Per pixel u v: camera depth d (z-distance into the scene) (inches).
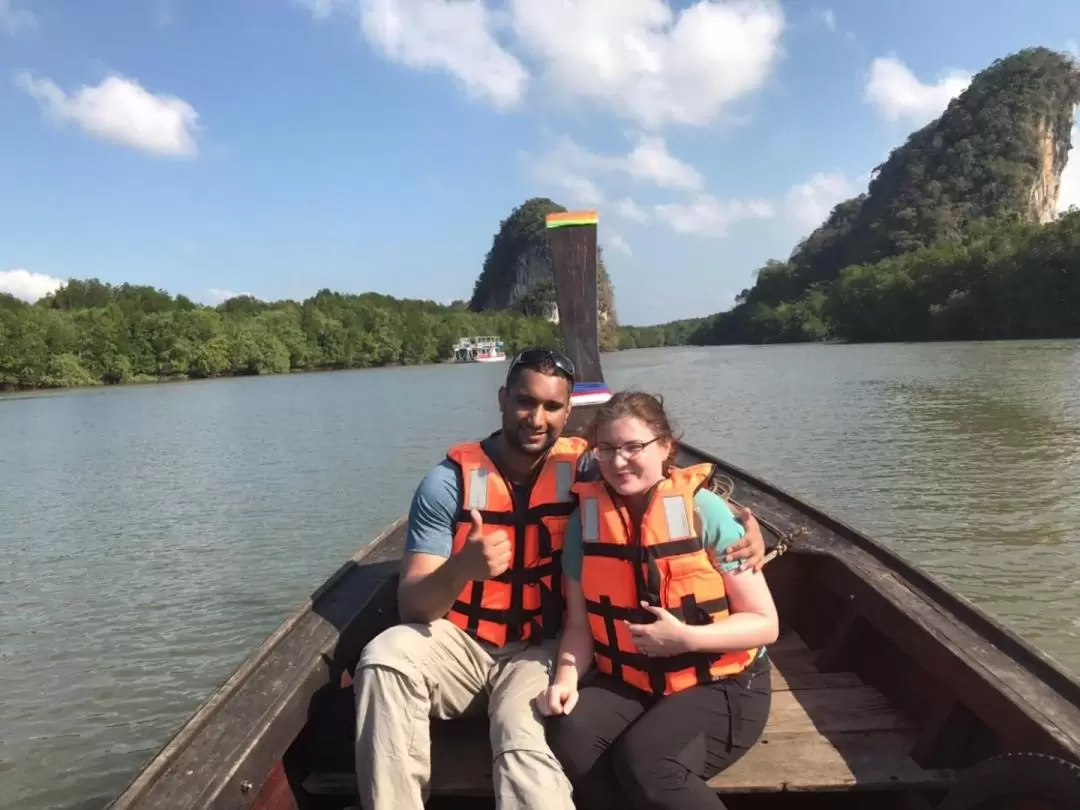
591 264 242.7
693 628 82.6
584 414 197.6
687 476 88.5
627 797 83.7
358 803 94.1
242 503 444.1
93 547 362.9
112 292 3280.0
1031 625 231.3
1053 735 70.9
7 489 530.6
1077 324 1911.9
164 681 222.5
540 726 83.8
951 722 87.9
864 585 108.3
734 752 85.4
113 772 180.9
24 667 233.6
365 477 507.2
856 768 88.6
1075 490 373.1
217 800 70.7
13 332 1872.5
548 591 95.3
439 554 93.0
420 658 87.4
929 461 455.5
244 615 268.4
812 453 498.3
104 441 792.9
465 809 95.2
